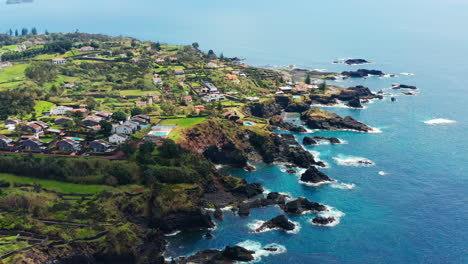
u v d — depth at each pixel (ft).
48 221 569.64
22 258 496.64
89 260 528.22
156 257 545.85
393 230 610.24
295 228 615.98
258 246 574.56
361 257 551.18
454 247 570.46
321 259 547.08
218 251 560.20
